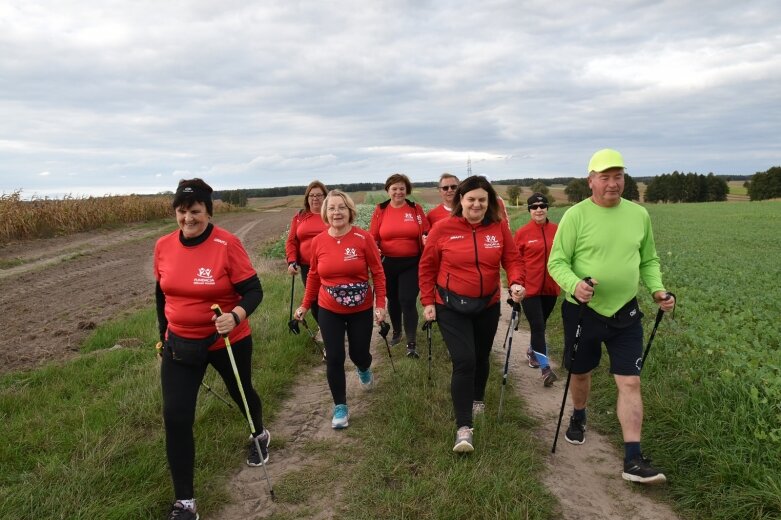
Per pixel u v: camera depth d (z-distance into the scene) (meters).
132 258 16.66
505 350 7.09
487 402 5.00
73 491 3.38
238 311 3.40
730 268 13.87
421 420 4.54
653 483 3.60
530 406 5.13
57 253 17.20
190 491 3.29
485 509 3.30
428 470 3.76
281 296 9.77
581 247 3.92
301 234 7.09
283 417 4.91
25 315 9.03
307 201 7.18
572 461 4.08
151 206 31.48
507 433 4.30
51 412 4.62
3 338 7.54
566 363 4.14
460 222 4.34
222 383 5.15
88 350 6.73
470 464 3.83
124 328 7.57
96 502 3.28
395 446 4.09
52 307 9.68
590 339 3.95
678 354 5.68
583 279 3.82
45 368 5.79
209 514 3.42
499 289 4.46
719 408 4.31
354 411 4.98
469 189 4.21
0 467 3.68
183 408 3.32
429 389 5.18
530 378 6.00
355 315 4.89
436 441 4.20
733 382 4.68
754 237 25.50
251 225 33.50
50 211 22.42
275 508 3.48
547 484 3.74
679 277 11.58
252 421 3.95
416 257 6.68
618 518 3.36
